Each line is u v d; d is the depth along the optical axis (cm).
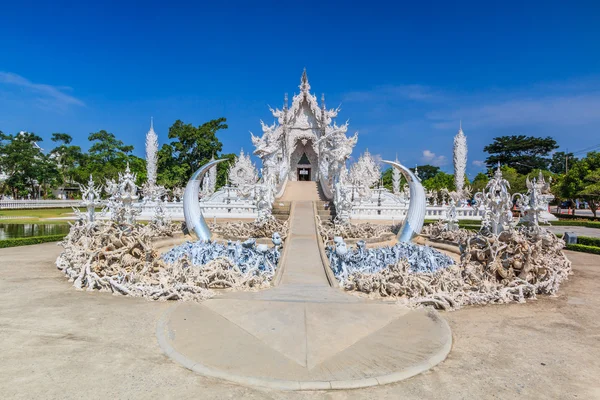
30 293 1193
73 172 8269
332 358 746
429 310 1041
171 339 830
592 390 648
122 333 874
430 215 3797
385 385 658
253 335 859
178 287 1144
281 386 643
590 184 4534
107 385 642
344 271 1447
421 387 653
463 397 622
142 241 1402
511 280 1255
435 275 1241
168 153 7344
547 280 1262
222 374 679
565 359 769
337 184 3048
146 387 639
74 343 812
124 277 1223
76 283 1264
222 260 1364
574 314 1054
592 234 3169
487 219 1808
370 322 946
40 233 2933
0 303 1085
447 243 2159
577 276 1552
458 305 1095
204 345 802
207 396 615
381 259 1612
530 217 1712
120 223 1502
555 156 9288
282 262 1559
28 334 857
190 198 2211
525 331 922
